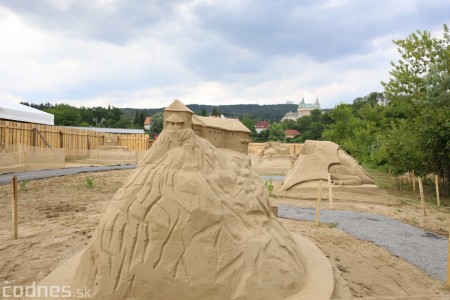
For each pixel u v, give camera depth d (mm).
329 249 7703
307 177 15477
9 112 24875
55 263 6430
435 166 17172
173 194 4379
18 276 5852
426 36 20812
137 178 4645
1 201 12039
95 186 16125
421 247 8445
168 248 4125
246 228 4703
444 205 14500
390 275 6543
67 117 60875
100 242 4305
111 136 33625
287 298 4285
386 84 22766
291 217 11016
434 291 5980
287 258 4742
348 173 15578
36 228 8750
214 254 4168
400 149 17891
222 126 6516
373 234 9328
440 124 16312
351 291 5434
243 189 5250
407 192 17812
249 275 4152
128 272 4027
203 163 4855
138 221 4262
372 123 33844
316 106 152625
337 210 12398
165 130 5020
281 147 30531
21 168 20344
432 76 18109
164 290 3984
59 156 23719
